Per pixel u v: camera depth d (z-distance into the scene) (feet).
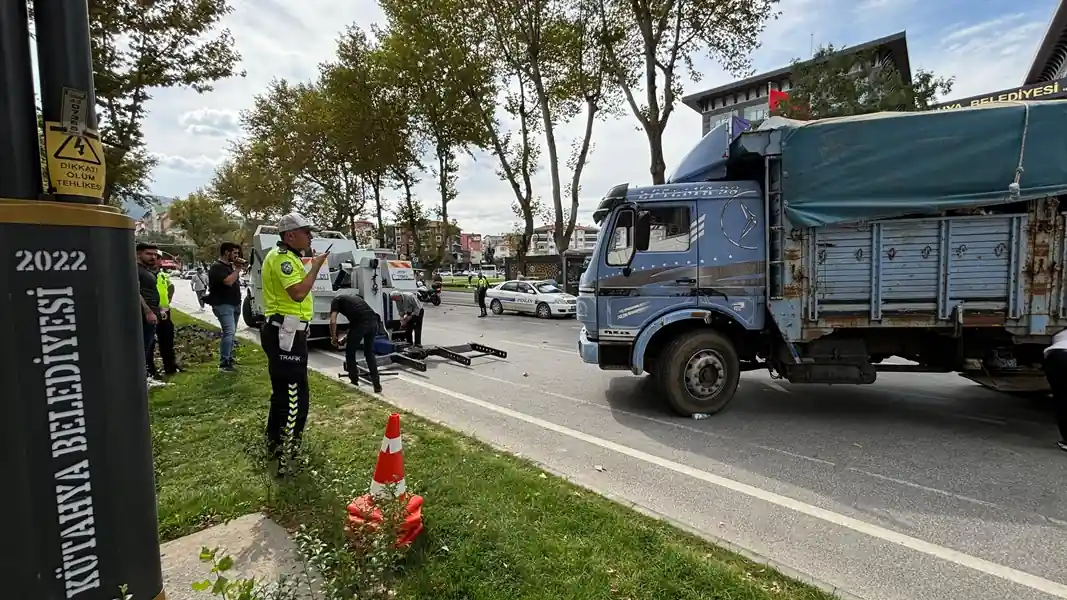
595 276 20.06
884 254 17.80
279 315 13.09
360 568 8.07
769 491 13.05
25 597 4.42
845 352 19.06
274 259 12.96
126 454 5.10
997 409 20.48
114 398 4.96
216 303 25.43
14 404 4.26
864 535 10.87
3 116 4.27
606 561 9.13
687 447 16.26
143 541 5.33
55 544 4.58
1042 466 14.62
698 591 8.38
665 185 19.54
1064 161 16.46
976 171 16.85
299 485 11.89
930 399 22.11
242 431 15.74
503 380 25.98
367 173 117.70
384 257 46.60
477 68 84.07
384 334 32.09
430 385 24.84
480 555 9.15
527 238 88.28
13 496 4.30
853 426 18.40
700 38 60.59
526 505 11.14
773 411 20.36
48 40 4.48
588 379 26.18
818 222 17.87
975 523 11.38
